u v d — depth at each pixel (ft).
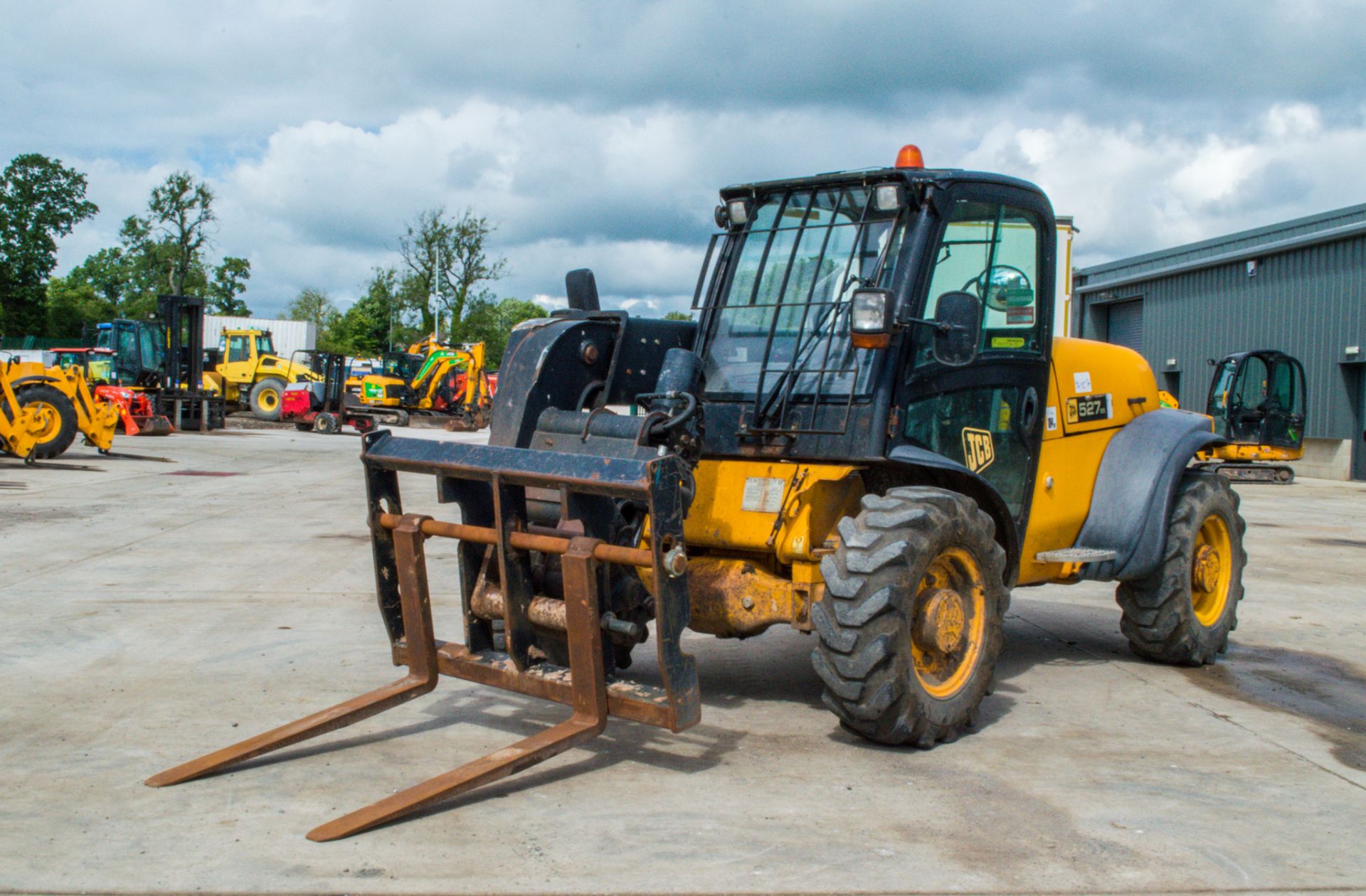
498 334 223.71
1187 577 18.15
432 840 10.49
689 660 12.16
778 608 14.32
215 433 92.73
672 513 11.84
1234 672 18.39
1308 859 10.41
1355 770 13.19
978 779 12.60
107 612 21.25
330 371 101.24
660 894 9.38
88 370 89.61
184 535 32.14
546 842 10.48
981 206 15.39
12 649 18.16
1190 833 11.02
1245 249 83.51
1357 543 37.27
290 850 10.21
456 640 19.70
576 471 12.25
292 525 34.81
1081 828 11.10
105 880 9.50
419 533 13.84
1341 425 74.84
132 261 240.32
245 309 294.46
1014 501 16.29
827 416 14.35
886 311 13.16
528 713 14.93
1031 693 16.78
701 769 12.76
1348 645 20.67
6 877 9.54
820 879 9.72
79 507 38.19
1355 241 73.20
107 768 12.50
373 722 14.44
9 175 217.56
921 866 10.05
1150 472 17.87
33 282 221.87
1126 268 99.55
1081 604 25.41
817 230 15.48
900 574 12.78
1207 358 88.99
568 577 12.23
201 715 14.65
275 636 19.60
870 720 13.04
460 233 209.87
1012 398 16.14
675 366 14.78
